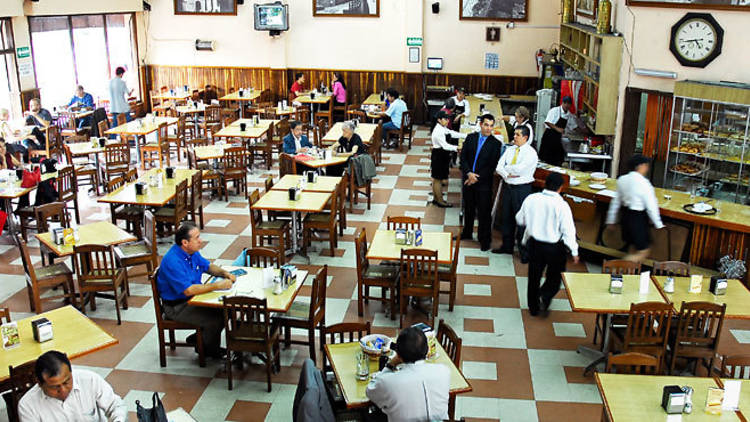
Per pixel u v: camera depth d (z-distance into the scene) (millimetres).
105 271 7152
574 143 11594
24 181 9375
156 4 17812
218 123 14430
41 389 4305
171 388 6113
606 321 6293
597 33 10414
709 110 8703
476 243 9617
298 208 8477
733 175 8750
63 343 5273
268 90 18047
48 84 15766
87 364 6484
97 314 7484
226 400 5930
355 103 17797
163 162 13664
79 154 11594
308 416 4324
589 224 8734
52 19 15531
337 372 4992
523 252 8703
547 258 7148
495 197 9969
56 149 13312
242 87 18172
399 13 17016
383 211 10852
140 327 7223
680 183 9266
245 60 17969
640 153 10117
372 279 7305
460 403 5910
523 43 16594
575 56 13438
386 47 17344
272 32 17406
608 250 8594
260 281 6465
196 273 6391
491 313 7562
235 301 5789
